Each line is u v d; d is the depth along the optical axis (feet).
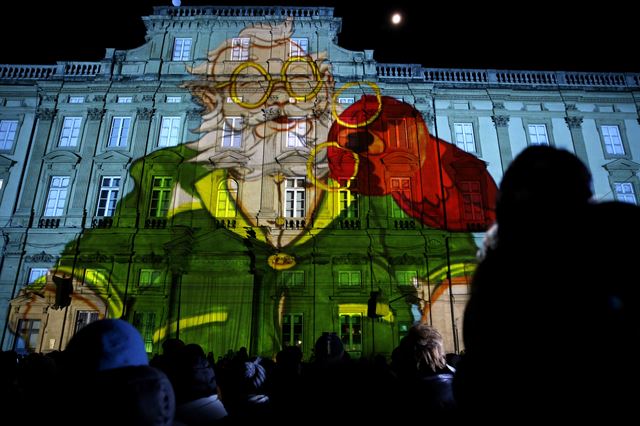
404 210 80.74
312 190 81.51
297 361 15.57
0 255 77.10
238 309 73.51
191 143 84.02
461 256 77.77
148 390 6.91
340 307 75.41
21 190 81.71
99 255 77.00
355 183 82.07
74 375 7.07
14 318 73.97
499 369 4.90
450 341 73.41
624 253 4.46
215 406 11.67
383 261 77.51
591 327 4.35
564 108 88.28
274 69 88.89
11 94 87.40
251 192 81.56
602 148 85.46
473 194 82.12
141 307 74.59
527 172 5.63
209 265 75.61
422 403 10.87
